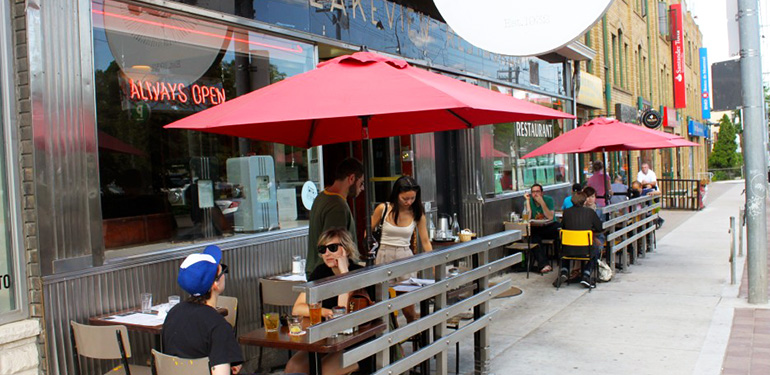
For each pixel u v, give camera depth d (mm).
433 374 5707
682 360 5863
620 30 22953
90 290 4742
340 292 3752
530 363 5953
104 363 4816
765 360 5723
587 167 18406
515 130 12625
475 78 10992
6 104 4438
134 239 5188
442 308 4996
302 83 4281
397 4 8805
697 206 23812
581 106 17609
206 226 5906
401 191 6184
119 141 5141
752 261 7895
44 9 4586
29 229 4480
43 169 4508
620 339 6637
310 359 4418
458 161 10758
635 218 11625
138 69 5344
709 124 59094
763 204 7816
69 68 4727
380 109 3752
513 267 11258
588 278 9281
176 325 3467
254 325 6234
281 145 6859
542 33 5543
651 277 10078
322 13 7336
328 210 5590
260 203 6539
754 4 7664
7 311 4367
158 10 5508
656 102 30406
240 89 6332
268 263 6453
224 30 6156
